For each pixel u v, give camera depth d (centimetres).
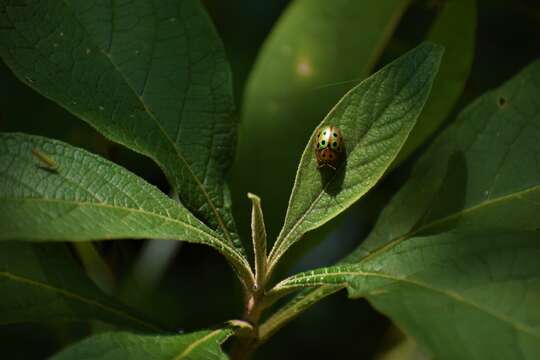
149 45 38
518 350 31
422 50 35
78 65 37
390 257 34
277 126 43
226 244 35
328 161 35
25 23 37
